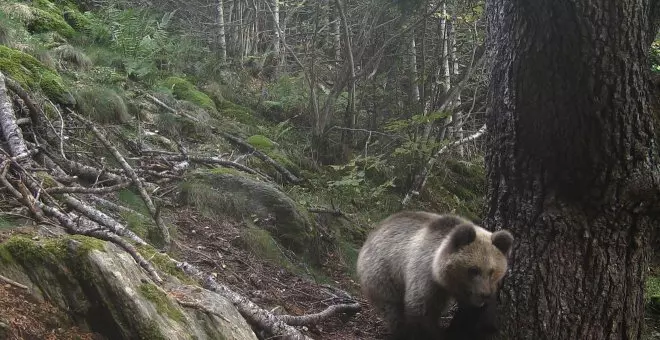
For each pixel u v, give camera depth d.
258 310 3.29
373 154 7.69
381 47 7.75
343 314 4.26
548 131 3.39
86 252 2.42
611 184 3.37
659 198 3.46
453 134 8.48
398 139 7.58
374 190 6.93
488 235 3.54
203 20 10.55
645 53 3.35
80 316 2.39
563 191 3.46
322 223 5.80
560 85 3.28
